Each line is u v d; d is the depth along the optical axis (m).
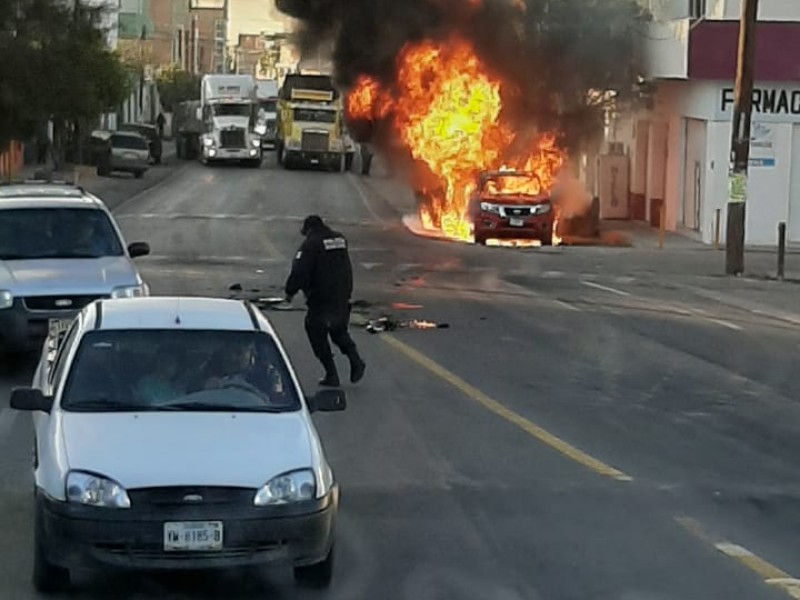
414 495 10.73
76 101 41.31
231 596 8.11
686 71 39.34
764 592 8.30
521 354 18.25
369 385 15.62
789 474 11.70
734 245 29.92
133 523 7.52
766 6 38.59
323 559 8.07
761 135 38.69
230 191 57.06
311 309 15.17
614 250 35.81
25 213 16.64
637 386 16.12
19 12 40.03
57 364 9.40
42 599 7.95
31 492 10.62
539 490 10.96
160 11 135.50
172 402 8.52
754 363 18.08
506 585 8.41
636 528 9.84
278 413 8.51
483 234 36.56
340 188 60.75
